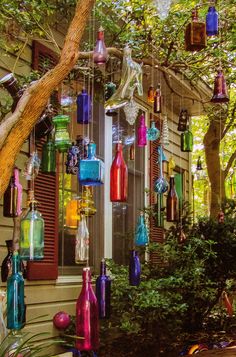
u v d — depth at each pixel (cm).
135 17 425
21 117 211
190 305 495
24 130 211
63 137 294
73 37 227
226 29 425
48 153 311
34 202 270
